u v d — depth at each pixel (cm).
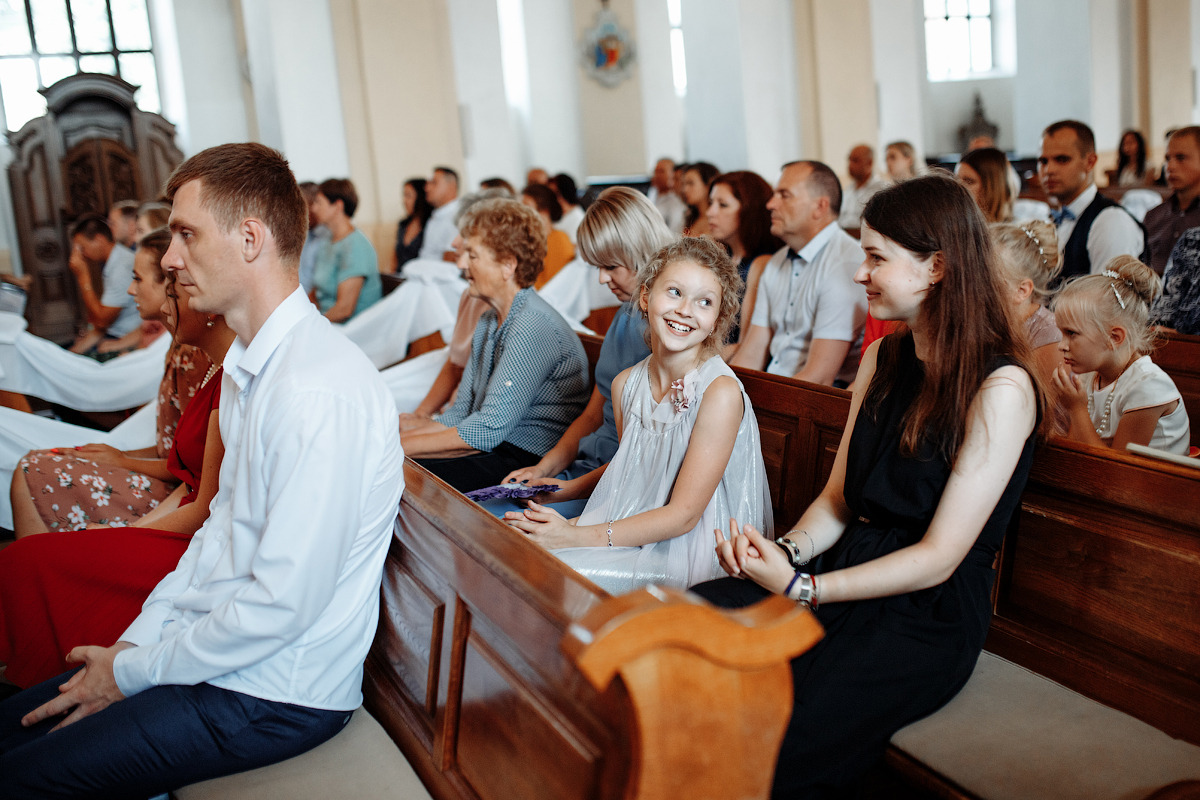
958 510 164
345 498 161
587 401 311
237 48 1128
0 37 1073
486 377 310
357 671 179
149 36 1123
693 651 107
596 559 205
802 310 365
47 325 979
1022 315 263
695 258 205
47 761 156
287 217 176
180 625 175
